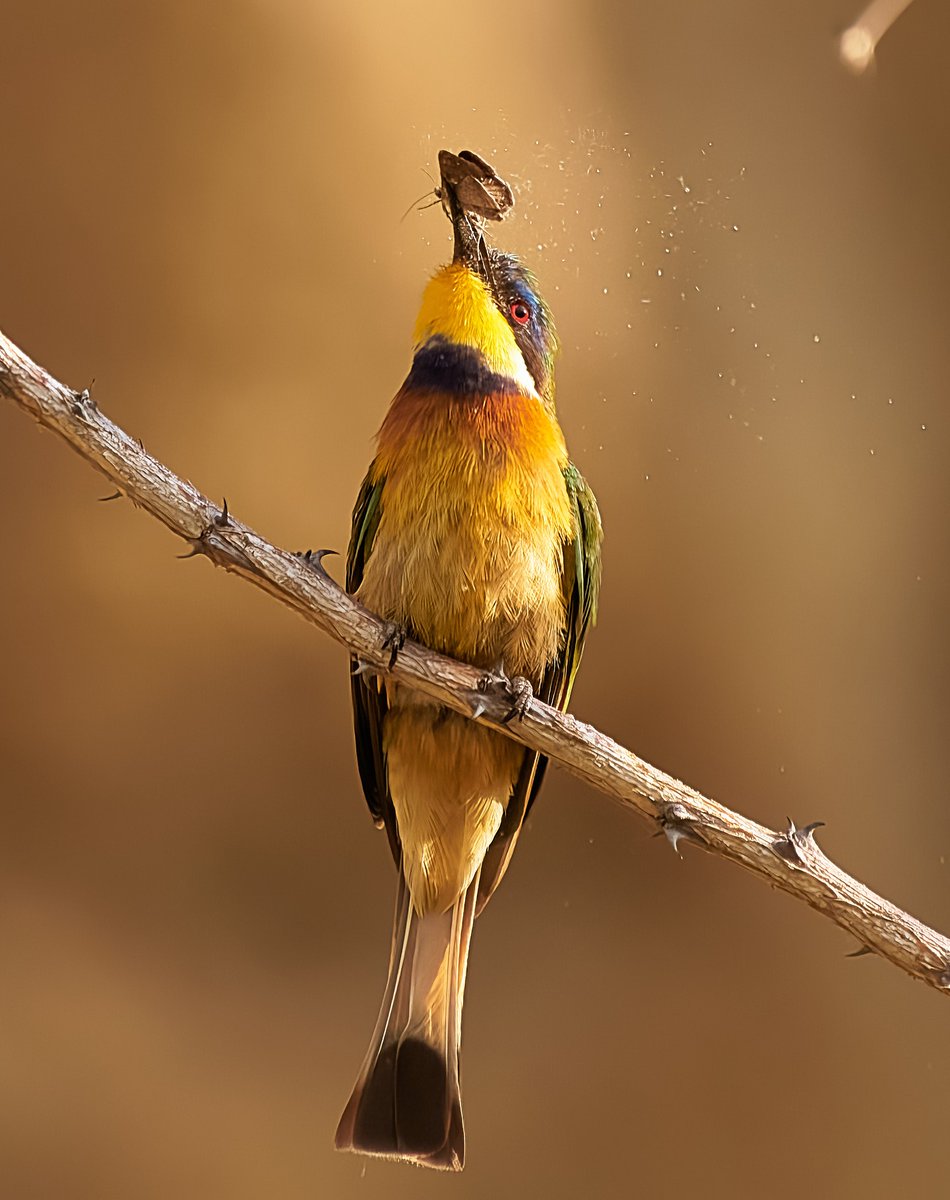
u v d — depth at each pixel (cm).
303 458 328
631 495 328
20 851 327
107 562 328
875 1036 328
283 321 328
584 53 328
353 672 310
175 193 327
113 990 327
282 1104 326
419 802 311
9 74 325
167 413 328
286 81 327
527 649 309
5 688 327
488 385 310
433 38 327
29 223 326
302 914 328
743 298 328
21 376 304
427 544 309
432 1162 309
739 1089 328
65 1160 324
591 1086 327
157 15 326
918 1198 327
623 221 327
